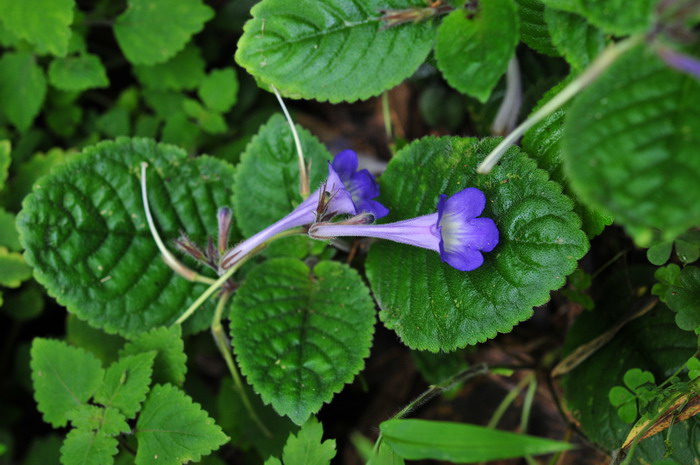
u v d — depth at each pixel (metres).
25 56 0.40
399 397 0.40
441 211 0.31
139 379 0.34
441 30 0.31
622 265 0.36
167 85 0.41
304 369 0.34
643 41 0.28
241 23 0.42
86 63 0.40
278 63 0.32
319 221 0.33
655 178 0.28
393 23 0.32
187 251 0.34
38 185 0.35
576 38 0.31
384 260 0.34
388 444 0.33
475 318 0.33
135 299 0.36
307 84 0.33
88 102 0.43
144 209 0.36
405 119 0.43
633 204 0.28
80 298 0.35
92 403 0.36
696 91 0.28
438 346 0.33
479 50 0.31
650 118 0.28
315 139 0.36
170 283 0.36
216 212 0.36
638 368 0.34
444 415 0.39
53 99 0.41
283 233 0.33
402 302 0.34
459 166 0.33
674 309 0.33
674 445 0.33
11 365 0.41
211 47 0.43
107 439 0.34
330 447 0.33
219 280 0.34
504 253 0.32
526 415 0.37
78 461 0.34
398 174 0.34
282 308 0.35
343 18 0.32
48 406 0.35
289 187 0.36
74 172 0.35
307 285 0.35
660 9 0.28
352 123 0.43
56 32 0.37
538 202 0.32
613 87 0.28
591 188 0.28
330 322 0.35
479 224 0.32
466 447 0.30
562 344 0.38
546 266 0.32
